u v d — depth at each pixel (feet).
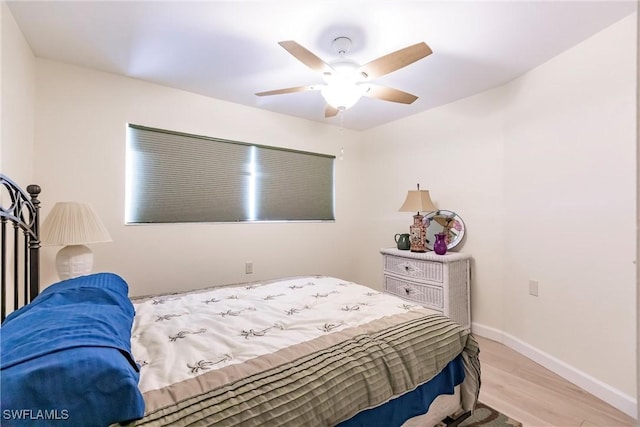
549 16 5.60
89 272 6.54
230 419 2.78
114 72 7.90
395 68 5.85
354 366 3.77
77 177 7.57
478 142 9.28
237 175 10.22
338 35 6.21
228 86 8.77
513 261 8.27
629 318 5.57
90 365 2.47
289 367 3.55
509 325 8.42
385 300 6.03
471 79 8.26
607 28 5.94
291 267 11.41
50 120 7.23
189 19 5.75
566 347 6.75
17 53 5.88
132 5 5.35
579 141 6.51
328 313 5.27
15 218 4.36
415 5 5.32
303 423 3.06
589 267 6.29
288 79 8.31
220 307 5.63
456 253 9.59
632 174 5.58
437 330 4.84
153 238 8.61
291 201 11.55
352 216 13.35
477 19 5.68
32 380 2.25
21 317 3.25
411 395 4.20
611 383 5.80
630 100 5.60
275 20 5.77
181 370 3.41
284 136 11.29
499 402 5.82
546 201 7.30
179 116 9.02
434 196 10.62
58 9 5.44
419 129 11.14
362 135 13.61
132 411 2.53
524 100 7.90
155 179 8.70
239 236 10.17
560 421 5.27
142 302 5.95
